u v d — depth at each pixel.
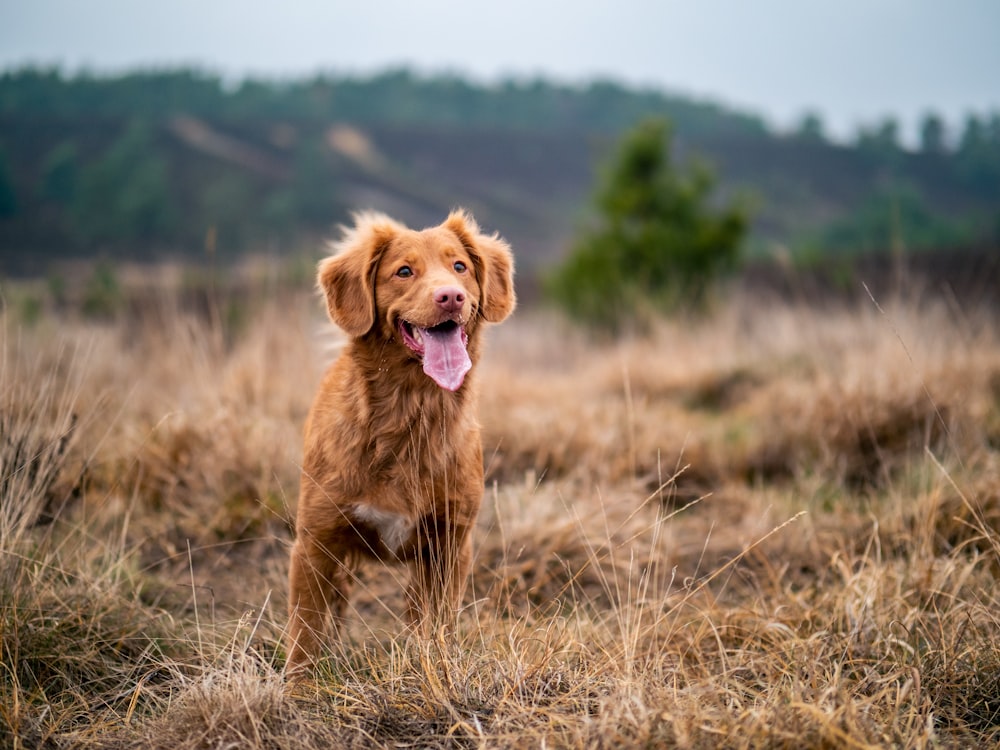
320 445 3.38
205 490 4.96
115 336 8.22
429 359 3.30
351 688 2.92
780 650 3.27
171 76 154.25
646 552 4.51
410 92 170.12
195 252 65.56
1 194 77.88
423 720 2.75
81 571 3.70
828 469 5.64
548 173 135.75
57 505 4.47
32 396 4.25
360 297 3.58
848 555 4.30
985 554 4.02
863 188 130.00
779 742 2.46
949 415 5.74
